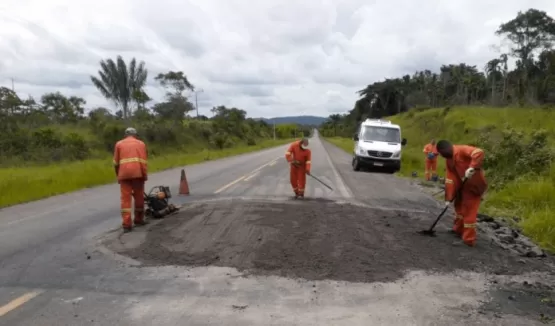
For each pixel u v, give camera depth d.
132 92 47.62
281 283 5.12
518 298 4.82
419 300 4.70
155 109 50.59
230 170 20.45
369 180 16.02
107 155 37.94
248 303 4.55
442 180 16.20
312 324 4.09
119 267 5.69
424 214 9.16
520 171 12.20
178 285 5.05
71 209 10.14
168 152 45.44
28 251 6.48
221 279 5.24
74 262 5.91
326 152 39.16
